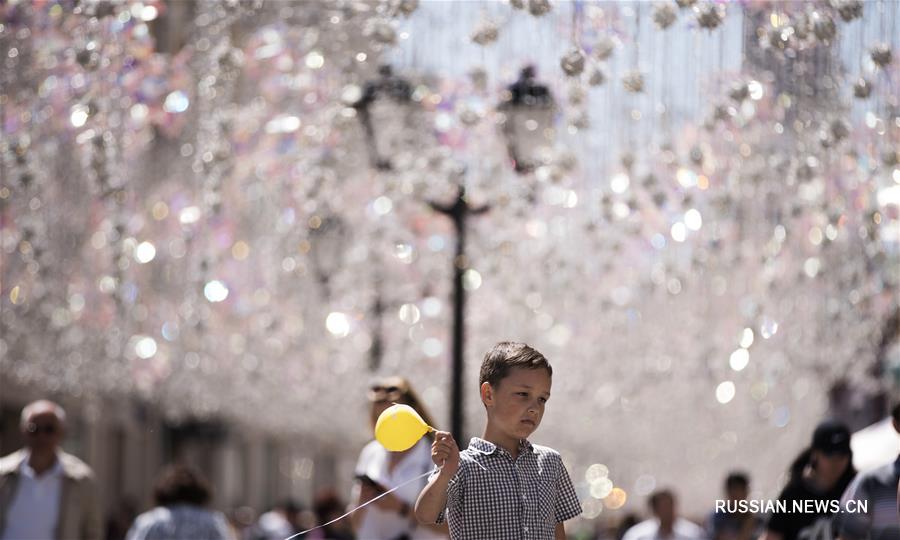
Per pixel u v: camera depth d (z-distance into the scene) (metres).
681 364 43.59
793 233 29.38
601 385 51.38
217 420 65.25
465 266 28.91
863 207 25.59
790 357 37.50
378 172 28.94
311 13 26.98
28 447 23.78
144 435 70.56
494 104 25.91
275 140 31.23
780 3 19.98
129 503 60.12
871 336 38.16
